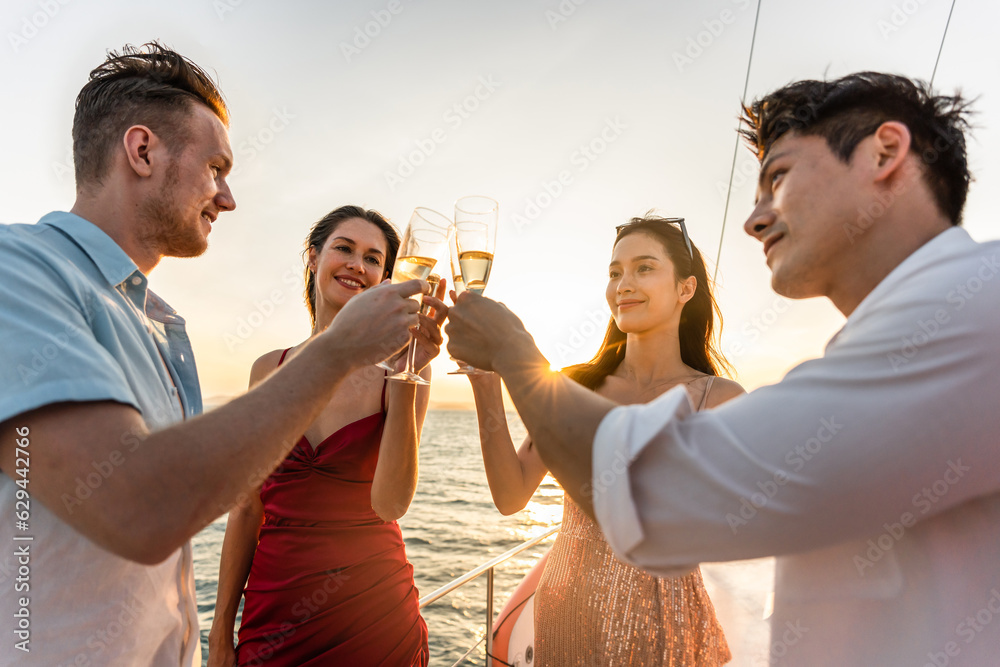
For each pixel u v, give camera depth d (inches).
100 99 40.2
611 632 51.6
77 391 27.0
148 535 26.9
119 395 28.3
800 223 27.5
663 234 62.4
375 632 63.5
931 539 23.3
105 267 36.8
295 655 61.6
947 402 19.3
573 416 25.8
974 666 22.2
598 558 54.4
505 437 62.6
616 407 25.2
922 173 26.1
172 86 41.5
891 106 26.3
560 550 58.1
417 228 58.0
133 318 38.3
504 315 32.0
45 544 31.0
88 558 32.2
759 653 48.0
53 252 33.9
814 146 27.3
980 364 19.3
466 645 322.0
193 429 28.6
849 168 26.4
